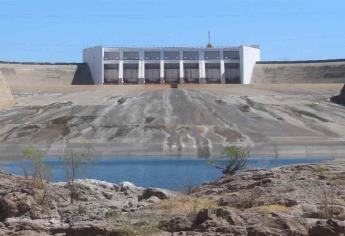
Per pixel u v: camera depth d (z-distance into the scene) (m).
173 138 89.88
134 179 51.09
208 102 111.19
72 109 106.06
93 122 97.88
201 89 127.50
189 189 29.30
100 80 164.62
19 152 83.62
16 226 19.16
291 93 124.25
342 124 99.00
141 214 20.45
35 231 18.67
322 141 87.44
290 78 166.88
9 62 164.88
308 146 84.88
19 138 90.50
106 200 26.80
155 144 87.56
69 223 19.73
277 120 99.75
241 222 16.62
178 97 115.00
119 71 165.62
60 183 30.83
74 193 26.84
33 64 167.75
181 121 98.00
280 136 90.38
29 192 24.62
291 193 23.33
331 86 132.50
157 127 94.81
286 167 32.16
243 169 35.41
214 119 99.31
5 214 22.66
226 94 120.50
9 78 156.00
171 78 168.12
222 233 15.95
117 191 30.14
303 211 19.22
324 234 15.56
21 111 106.44
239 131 92.75
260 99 115.44
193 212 19.31
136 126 95.50
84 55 173.62
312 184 25.36
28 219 21.22
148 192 28.09
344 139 89.19
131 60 168.00
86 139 89.69
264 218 16.64
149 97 115.38
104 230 17.12
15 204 22.77
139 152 84.81
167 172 57.66
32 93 123.12
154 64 168.50
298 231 15.70
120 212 21.64
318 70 168.25
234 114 102.81
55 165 59.84
